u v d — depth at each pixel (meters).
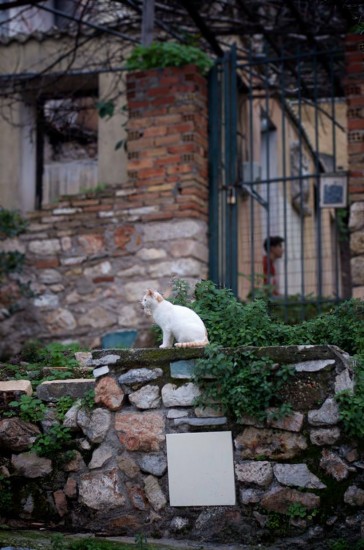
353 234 10.69
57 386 6.70
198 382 6.13
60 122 13.36
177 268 11.23
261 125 15.27
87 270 11.66
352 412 5.79
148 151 11.55
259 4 12.71
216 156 11.80
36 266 11.87
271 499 5.93
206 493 6.05
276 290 13.27
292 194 16.55
